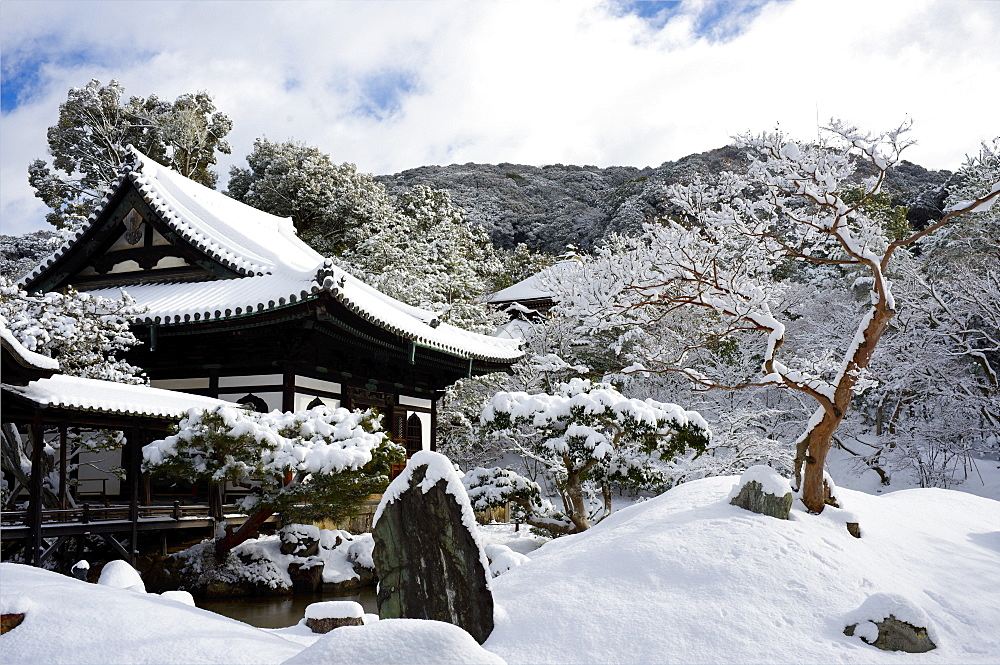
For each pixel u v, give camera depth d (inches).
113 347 689.0
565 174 4057.6
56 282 863.1
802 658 238.5
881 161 393.1
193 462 522.3
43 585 237.3
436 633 162.9
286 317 693.3
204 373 781.9
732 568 291.3
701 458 692.1
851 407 1109.7
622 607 269.7
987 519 446.0
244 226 967.0
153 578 552.7
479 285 1525.6
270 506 556.1
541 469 1175.0
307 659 157.2
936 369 954.1
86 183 1672.0
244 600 538.9
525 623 266.7
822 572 291.3
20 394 464.8
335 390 813.2
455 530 270.8
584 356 1238.3
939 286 1023.0
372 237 1482.5
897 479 1030.4
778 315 1051.3
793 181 410.0
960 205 370.9
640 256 496.4
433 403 999.6
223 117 1843.0
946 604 284.5
